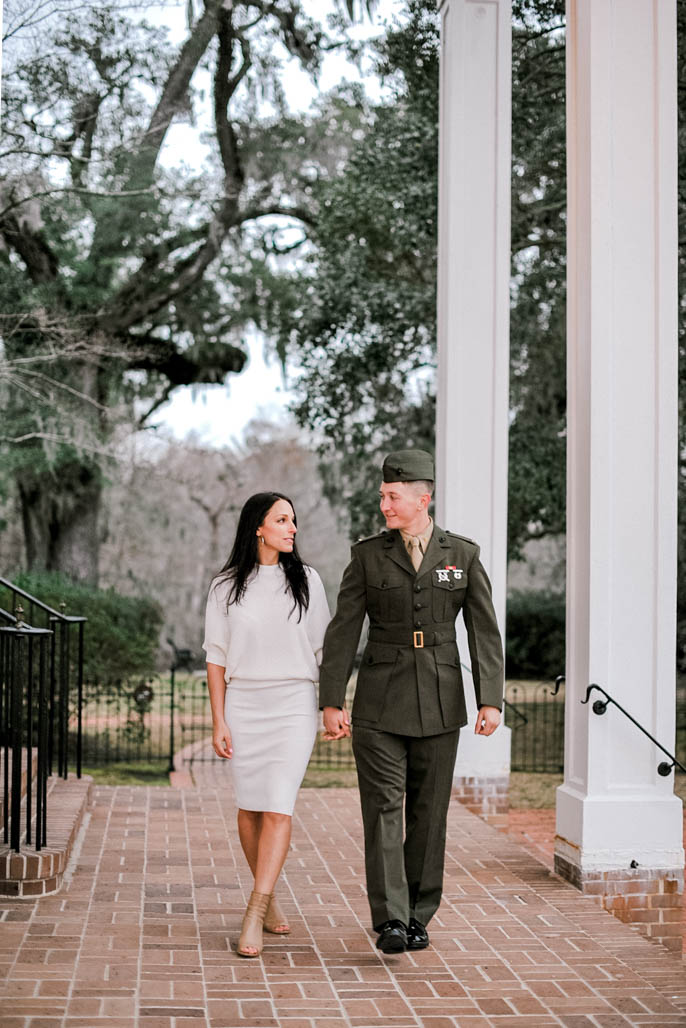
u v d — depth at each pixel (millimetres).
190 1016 3523
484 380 7746
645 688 5484
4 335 15125
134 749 14539
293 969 4023
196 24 14750
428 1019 3598
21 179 14258
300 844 6168
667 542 5516
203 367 17906
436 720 4145
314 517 23766
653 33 5598
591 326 5512
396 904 4051
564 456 15414
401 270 16406
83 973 3867
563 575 18625
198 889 5055
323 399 16672
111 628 13805
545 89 12891
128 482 20516
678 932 5375
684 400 12562
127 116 14961
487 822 7305
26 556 18109
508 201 7820
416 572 4195
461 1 7809
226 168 16172
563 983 3979
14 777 4863
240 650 4191
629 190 5559
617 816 5383
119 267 17016
